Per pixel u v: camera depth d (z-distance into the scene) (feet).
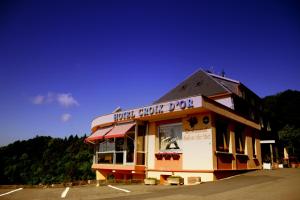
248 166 69.62
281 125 184.75
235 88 90.48
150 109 60.64
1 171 275.80
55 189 44.62
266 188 37.27
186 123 57.67
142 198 32.63
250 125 74.08
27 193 38.99
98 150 76.95
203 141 53.98
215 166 52.19
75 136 361.71
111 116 71.61
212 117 54.60
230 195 32.55
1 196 35.91
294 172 62.23
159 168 60.70
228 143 61.05
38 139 373.40
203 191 36.96
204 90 85.56
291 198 28.76
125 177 68.28
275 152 111.14
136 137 63.77
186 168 55.47
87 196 35.68
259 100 114.52
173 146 59.47
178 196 33.55
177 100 55.26
